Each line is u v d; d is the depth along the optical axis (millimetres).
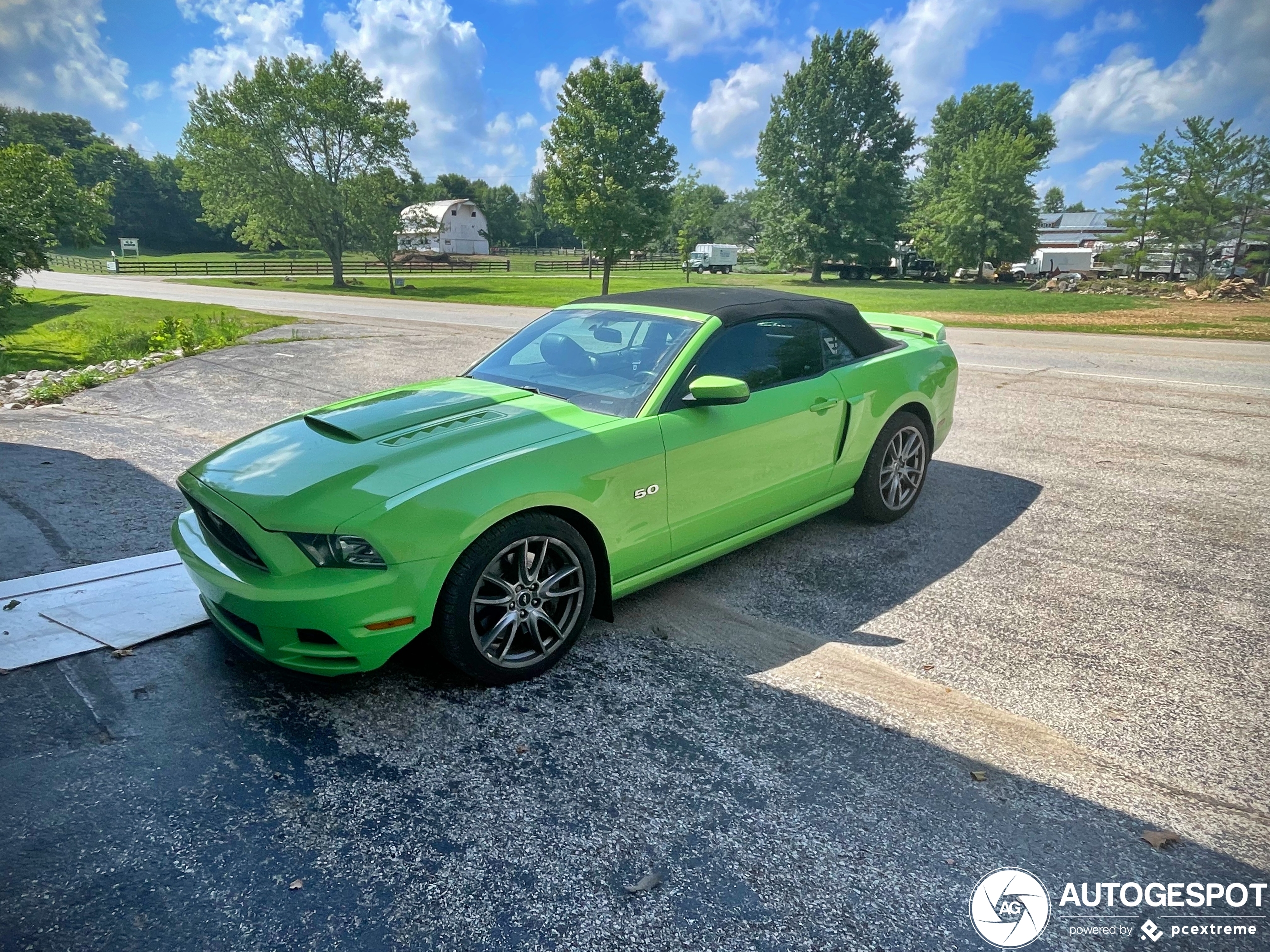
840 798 2393
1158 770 2537
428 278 58531
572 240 143500
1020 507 5195
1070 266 54375
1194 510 5125
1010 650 3324
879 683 3062
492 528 2850
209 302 30719
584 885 2047
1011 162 51906
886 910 1973
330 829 2236
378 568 2635
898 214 57656
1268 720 2816
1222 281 34594
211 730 2693
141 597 3629
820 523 4914
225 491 2928
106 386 9555
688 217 69812
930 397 4836
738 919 1940
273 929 1891
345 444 3127
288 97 46781
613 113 36500
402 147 48906
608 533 3188
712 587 3953
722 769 2531
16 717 2725
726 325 3744
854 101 56625
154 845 2160
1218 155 39938
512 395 3594
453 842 2197
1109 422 7656
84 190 23109
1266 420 7711
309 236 48625
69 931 1868
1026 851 2184
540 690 2996
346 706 2863
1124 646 3361
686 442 3408
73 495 5078
